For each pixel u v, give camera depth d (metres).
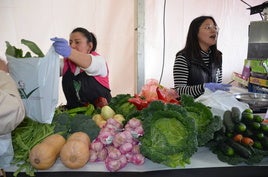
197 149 0.97
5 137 0.88
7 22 2.06
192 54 1.95
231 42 2.43
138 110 1.11
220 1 2.33
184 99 1.10
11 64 0.94
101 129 1.03
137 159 0.92
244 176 0.93
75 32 1.65
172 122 0.94
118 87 2.36
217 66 2.08
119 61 2.30
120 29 2.24
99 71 1.41
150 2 2.23
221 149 0.99
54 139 0.94
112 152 0.90
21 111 0.81
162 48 2.33
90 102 1.61
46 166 0.88
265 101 1.46
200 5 2.31
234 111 1.03
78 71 1.64
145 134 0.93
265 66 1.77
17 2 2.05
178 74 1.95
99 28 2.21
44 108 0.96
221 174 0.92
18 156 0.95
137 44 2.20
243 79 2.03
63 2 2.11
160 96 1.20
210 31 1.89
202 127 0.99
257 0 2.37
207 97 1.29
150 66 2.34
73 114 1.22
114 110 1.23
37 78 0.93
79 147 0.88
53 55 0.96
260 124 0.98
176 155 0.91
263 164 0.94
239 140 0.96
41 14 2.10
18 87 0.95
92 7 2.16
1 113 0.75
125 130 0.96
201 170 0.91
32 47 1.01
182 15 2.29
